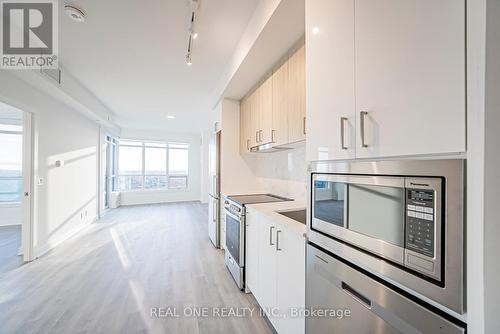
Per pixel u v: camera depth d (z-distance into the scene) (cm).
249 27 196
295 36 174
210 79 329
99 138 538
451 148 57
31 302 202
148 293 219
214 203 359
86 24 202
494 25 52
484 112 52
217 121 361
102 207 562
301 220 197
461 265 56
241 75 248
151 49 245
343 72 95
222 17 192
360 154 85
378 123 78
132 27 206
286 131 195
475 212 53
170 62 276
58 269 270
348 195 93
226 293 220
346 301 93
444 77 58
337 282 98
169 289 226
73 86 330
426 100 63
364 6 84
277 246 154
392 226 74
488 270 52
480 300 52
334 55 100
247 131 303
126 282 240
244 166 345
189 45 220
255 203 229
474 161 53
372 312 81
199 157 840
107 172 650
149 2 175
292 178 257
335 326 100
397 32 71
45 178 327
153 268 275
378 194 79
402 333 70
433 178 61
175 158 817
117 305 199
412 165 67
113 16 191
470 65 54
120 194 716
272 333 166
